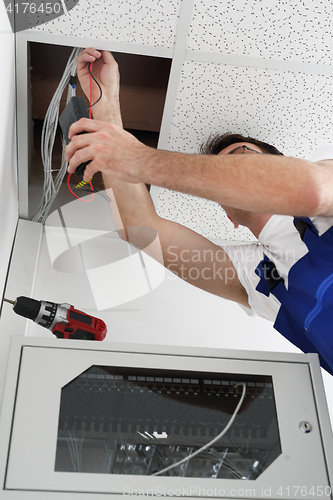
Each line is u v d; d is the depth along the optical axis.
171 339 1.68
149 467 0.85
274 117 1.46
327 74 1.34
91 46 1.26
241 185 0.96
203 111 1.43
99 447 0.85
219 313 1.79
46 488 0.79
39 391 0.88
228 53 1.29
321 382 0.97
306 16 1.21
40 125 1.43
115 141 1.09
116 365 0.94
